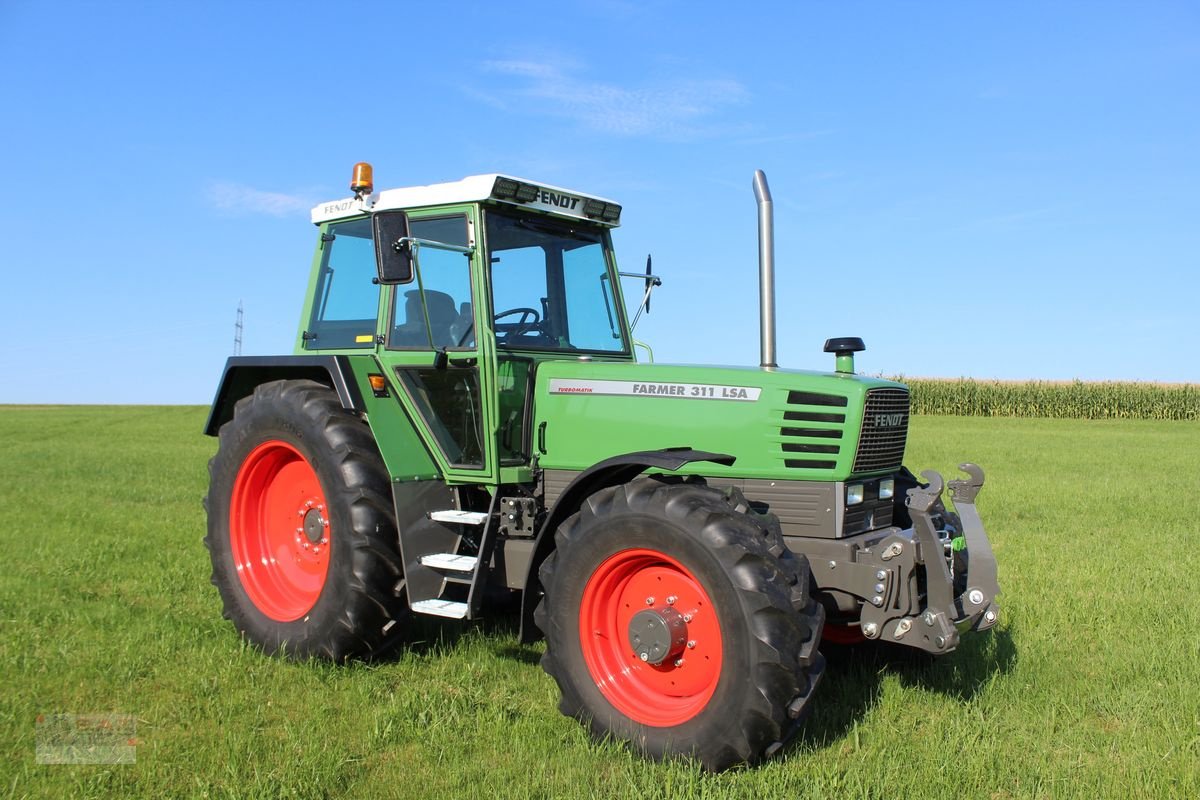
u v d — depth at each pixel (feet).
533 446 15.72
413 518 15.46
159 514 32.12
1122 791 11.11
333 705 13.97
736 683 11.32
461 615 14.30
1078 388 123.44
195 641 16.85
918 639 12.78
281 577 17.33
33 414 125.80
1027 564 23.67
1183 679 14.96
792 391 13.79
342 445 15.57
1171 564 23.72
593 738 12.57
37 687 14.30
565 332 16.76
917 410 131.13
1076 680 15.10
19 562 23.54
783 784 11.11
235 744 12.02
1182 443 73.26
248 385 18.92
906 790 11.10
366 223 17.31
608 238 17.94
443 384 15.93
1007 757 12.14
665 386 14.60
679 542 11.87
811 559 13.48
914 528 13.10
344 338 17.53
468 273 15.56
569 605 12.91
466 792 11.10
